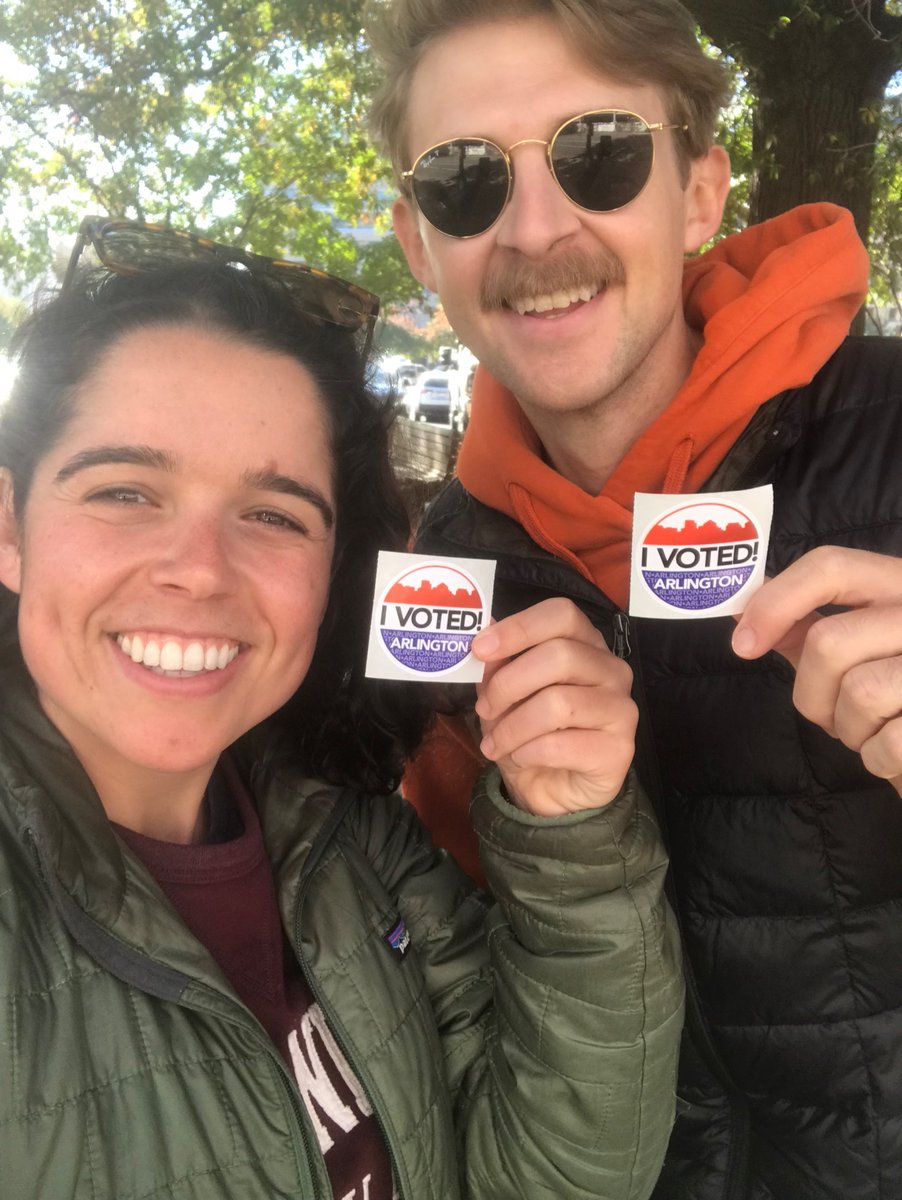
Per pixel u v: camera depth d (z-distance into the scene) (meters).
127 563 0.32
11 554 0.35
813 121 1.29
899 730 0.31
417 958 0.42
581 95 0.44
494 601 0.51
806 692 0.33
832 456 0.44
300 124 2.57
